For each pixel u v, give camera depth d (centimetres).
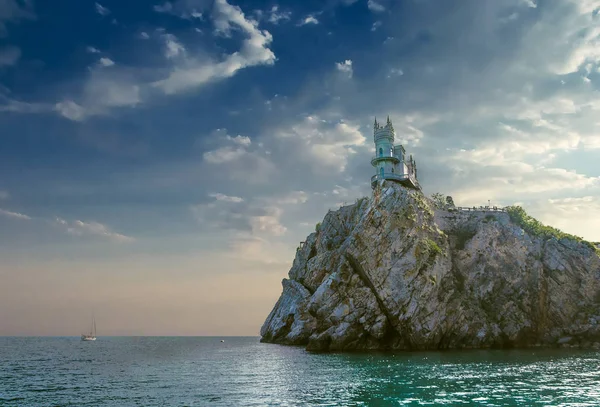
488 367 5156
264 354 8319
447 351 7281
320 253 11269
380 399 3525
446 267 8056
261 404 3494
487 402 3341
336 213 11569
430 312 7581
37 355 10188
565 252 8525
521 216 9312
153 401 3747
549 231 9081
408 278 7700
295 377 4869
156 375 5572
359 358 6462
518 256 8431
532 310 8206
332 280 8562
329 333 8006
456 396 3562
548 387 3878
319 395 3762
